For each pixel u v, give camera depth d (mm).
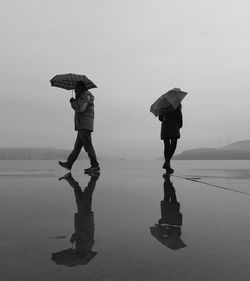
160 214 2479
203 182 4906
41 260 1440
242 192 3699
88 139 6809
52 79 6922
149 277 1248
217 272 1300
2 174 6648
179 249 1602
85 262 1411
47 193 3641
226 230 1991
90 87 7289
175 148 7086
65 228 2045
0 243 1713
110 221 2246
